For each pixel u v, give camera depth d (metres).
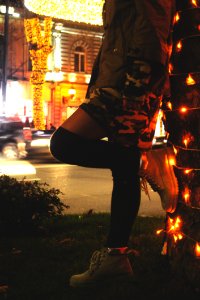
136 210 3.17
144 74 2.82
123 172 3.07
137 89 2.83
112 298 2.99
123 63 2.92
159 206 8.16
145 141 3.04
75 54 40.47
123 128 2.91
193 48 3.10
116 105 2.88
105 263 3.17
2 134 19.64
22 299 3.05
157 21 2.83
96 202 8.83
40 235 5.08
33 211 5.14
